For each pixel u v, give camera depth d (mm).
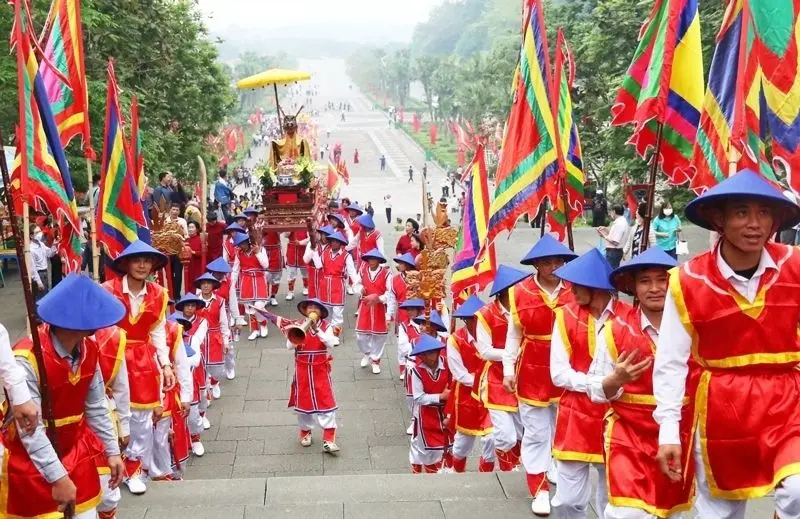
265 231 20609
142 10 26578
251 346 17234
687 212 4598
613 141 24797
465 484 8125
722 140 7441
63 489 5227
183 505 7836
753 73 7230
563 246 7543
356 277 17062
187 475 10812
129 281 8477
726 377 4668
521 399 7648
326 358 11469
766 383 4605
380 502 7652
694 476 5137
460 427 9438
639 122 8047
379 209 61062
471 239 11531
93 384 5770
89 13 20391
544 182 9086
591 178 34906
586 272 6309
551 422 7609
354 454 11562
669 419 4770
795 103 7348
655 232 17359
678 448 4754
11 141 19266
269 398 13938
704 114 7574
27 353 5332
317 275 18062
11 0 6766
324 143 113000
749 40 7227
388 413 13258
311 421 11688
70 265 9711
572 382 6262
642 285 5609
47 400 5309
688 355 4766
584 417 6445
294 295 22219
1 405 5602
